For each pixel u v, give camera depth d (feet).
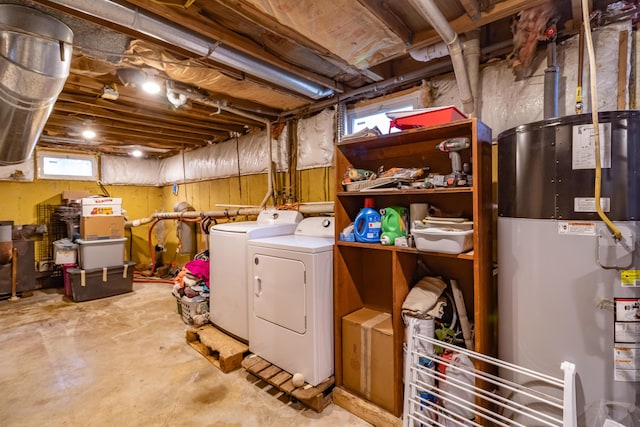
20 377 7.77
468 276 6.79
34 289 15.42
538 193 4.57
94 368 8.16
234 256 8.74
